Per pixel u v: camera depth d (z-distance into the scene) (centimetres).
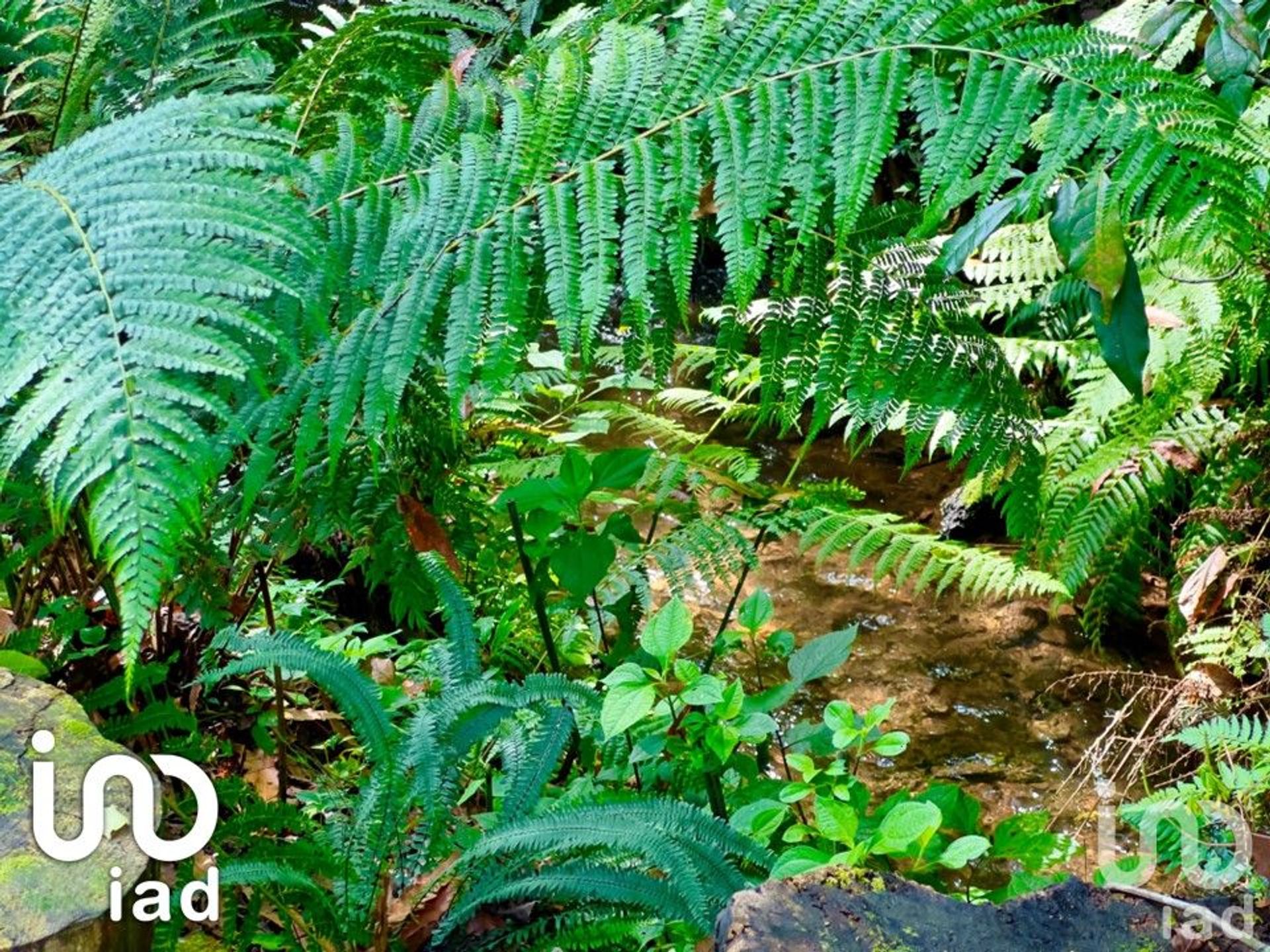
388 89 200
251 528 211
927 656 326
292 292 137
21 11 206
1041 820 191
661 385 174
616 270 162
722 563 225
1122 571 308
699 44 162
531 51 196
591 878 163
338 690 180
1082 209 158
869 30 157
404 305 153
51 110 200
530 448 272
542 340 416
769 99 154
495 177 159
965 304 186
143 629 122
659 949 172
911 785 285
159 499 121
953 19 156
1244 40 201
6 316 130
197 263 133
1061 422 299
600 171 156
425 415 189
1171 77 150
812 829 184
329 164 166
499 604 276
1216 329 265
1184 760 276
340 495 188
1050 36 154
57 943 138
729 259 153
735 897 151
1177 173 148
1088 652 326
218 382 152
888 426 201
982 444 189
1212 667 258
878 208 178
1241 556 277
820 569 357
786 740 231
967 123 149
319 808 209
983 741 299
